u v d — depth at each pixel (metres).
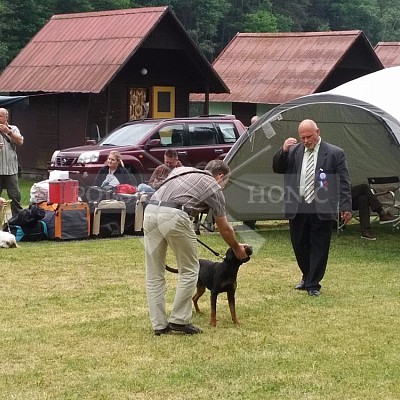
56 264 11.08
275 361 6.96
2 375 6.54
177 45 24.12
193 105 32.59
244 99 28.70
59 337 7.61
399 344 7.52
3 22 42.97
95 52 23.58
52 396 6.09
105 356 7.06
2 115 13.66
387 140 14.20
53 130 24.22
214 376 6.56
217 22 60.59
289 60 29.53
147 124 17.67
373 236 14.00
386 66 34.38
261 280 10.28
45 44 25.33
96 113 23.27
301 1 71.31
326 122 13.90
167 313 8.41
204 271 8.11
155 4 57.59
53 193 13.12
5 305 8.80
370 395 6.17
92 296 9.26
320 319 8.40
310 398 6.09
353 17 74.62
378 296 9.51
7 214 14.60
